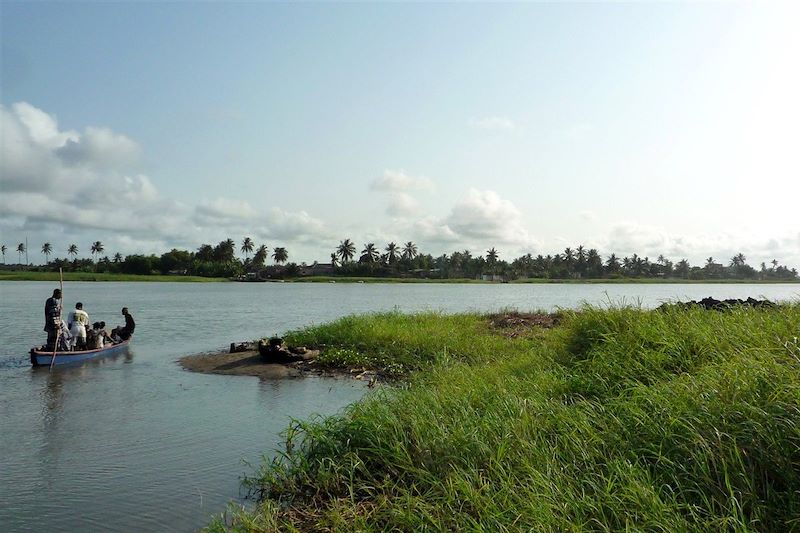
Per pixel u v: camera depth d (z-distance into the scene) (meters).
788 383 5.73
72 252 182.62
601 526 4.61
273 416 10.72
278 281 173.62
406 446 7.12
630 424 6.37
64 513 6.45
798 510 4.48
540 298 66.38
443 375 11.73
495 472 5.94
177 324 31.12
